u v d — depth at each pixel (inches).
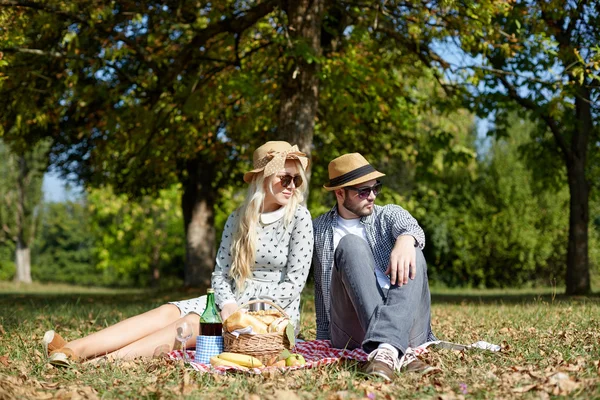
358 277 149.3
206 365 150.5
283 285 169.9
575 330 205.0
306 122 388.5
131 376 139.2
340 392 118.9
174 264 1413.6
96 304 447.8
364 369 138.5
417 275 149.9
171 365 151.5
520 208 1015.0
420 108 539.5
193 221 721.6
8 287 1115.3
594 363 139.0
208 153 618.8
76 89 443.8
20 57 428.1
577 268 568.7
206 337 157.8
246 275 171.0
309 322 269.0
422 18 398.9
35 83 445.1
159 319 167.8
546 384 119.6
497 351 161.5
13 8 393.7
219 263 174.4
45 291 926.4
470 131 1032.2
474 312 307.3
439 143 570.9
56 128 605.3
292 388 128.3
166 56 478.6
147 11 422.0
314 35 387.2
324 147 645.9
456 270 1039.0
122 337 163.2
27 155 1288.1
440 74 467.2
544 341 182.9
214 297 166.1
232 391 124.7
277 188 171.8
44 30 419.5
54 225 1777.8
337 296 158.2
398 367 138.3
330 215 175.8
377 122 583.8
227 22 423.8
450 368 140.4
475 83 426.6
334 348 167.0
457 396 116.1
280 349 150.9
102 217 1312.7
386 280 162.2
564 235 1026.7
